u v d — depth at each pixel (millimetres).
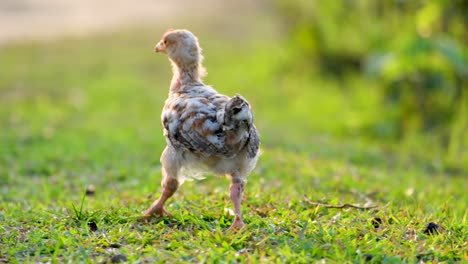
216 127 7781
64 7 36156
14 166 13469
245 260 7105
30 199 10922
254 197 9828
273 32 31703
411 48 16859
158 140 15633
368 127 19297
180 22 34094
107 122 18250
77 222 8656
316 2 22875
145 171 12805
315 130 19328
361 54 23781
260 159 13297
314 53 24844
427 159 16344
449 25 17812
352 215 8906
